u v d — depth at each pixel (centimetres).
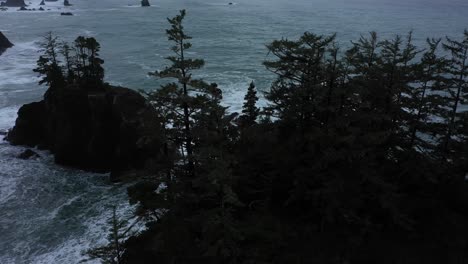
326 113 2302
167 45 11219
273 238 2103
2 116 5956
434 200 2450
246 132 2509
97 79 5222
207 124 2384
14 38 12375
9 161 4772
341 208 2050
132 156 4562
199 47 10862
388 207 2097
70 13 19575
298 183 2180
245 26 15238
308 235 2198
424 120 2527
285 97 2348
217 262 2022
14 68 8581
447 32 14150
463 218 2369
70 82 5309
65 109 4722
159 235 2233
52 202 3912
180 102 2255
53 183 4319
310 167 2189
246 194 2527
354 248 2095
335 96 2264
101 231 3406
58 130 4762
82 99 4744
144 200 2317
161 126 2338
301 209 2425
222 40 12006
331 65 2261
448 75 5438
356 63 2470
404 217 2106
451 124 2573
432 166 2447
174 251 2130
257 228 2134
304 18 18200
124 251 2492
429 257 2045
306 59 2319
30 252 3133
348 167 2052
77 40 5288
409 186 2562
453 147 2667
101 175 4556
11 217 3609
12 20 17388
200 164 2288
